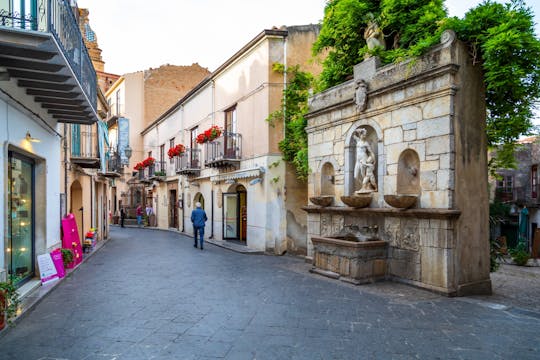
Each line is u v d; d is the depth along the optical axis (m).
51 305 6.00
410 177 7.36
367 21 8.73
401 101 7.34
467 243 6.63
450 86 6.43
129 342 4.36
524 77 6.35
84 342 4.37
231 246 14.08
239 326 4.89
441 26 6.80
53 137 8.64
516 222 18.89
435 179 6.64
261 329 4.78
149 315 5.40
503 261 13.24
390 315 5.35
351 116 8.67
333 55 10.00
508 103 7.25
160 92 29.45
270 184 12.60
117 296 6.55
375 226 7.93
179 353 4.03
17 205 6.95
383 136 7.79
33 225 7.74
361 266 7.32
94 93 8.62
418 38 7.94
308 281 7.70
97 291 6.95
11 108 6.09
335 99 9.19
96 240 15.42
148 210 26.91
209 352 4.06
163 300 6.25
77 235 10.05
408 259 7.16
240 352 4.05
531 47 6.04
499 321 5.08
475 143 6.80
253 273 8.70
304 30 12.98
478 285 6.71
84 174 13.16
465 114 6.63
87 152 13.88
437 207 6.58
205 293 6.73
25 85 6.49
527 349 4.13
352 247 7.41
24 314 5.32
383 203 7.73
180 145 19.23
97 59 22.97
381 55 8.26
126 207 29.70
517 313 5.46
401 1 8.14
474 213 6.75
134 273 8.77
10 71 5.81
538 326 4.88
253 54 13.59
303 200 12.80
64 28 5.99
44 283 7.25
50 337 4.54
